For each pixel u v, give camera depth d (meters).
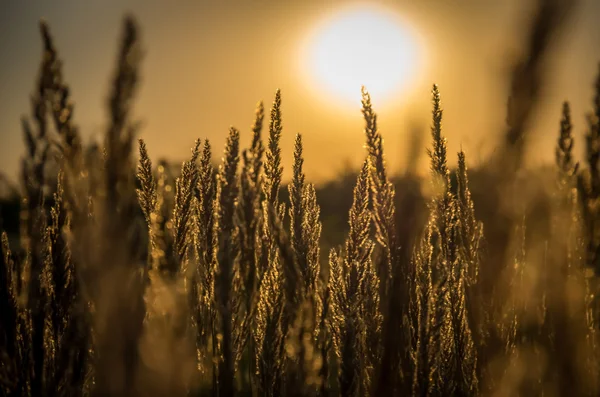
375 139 1.26
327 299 1.28
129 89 1.12
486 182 1.10
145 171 1.36
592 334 1.23
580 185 1.22
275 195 1.37
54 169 1.23
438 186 1.27
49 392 1.22
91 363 1.21
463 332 1.28
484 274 1.19
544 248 1.23
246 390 1.36
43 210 1.26
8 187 1.24
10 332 1.26
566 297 1.22
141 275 1.14
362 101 1.27
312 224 1.35
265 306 1.30
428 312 1.27
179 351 1.14
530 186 1.11
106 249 1.13
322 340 1.28
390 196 1.26
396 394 1.25
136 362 1.13
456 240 1.28
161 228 1.17
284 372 1.29
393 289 1.25
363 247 1.30
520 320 1.26
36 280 1.26
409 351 1.26
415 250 1.27
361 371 1.29
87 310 1.21
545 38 1.07
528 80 1.07
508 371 1.24
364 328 1.29
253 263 1.26
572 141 1.22
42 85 1.17
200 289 1.35
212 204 1.37
